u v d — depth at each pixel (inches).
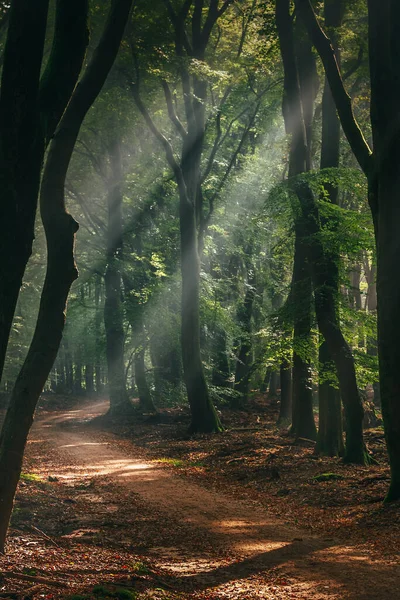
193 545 461.4
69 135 378.9
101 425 1472.7
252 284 1594.5
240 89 1277.1
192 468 870.4
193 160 1211.9
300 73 1051.3
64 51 361.1
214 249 1494.8
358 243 834.8
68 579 339.6
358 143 647.8
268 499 658.2
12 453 358.9
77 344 2187.5
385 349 595.8
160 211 1496.1
